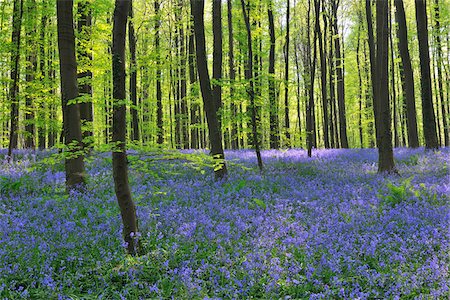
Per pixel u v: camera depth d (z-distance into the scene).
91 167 14.52
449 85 41.34
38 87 16.41
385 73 13.95
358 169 14.98
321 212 8.57
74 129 10.68
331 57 34.59
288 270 5.48
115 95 6.02
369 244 6.63
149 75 26.52
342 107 33.47
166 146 6.61
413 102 21.05
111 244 6.41
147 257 5.80
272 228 7.19
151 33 24.11
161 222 7.60
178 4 23.50
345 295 4.90
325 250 6.27
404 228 7.45
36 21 17.05
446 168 13.64
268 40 29.50
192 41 26.89
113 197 9.62
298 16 32.19
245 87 14.58
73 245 6.20
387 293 5.03
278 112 17.08
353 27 37.56
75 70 10.87
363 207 8.95
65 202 9.16
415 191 10.02
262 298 4.97
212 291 5.00
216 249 6.35
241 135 19.27
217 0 15.66
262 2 21.30
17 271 5.34
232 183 11.91
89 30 16.16
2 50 15.96
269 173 14.06
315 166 15.70
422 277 5.30
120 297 4.87
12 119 16.56
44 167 13.96
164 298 4.86
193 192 10.44
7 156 15.59
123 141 6.08
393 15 35.12
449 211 8.35
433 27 29.84
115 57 5.98
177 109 33.84
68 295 4.83
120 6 5.98
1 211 8.41
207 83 13.02
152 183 11.73
